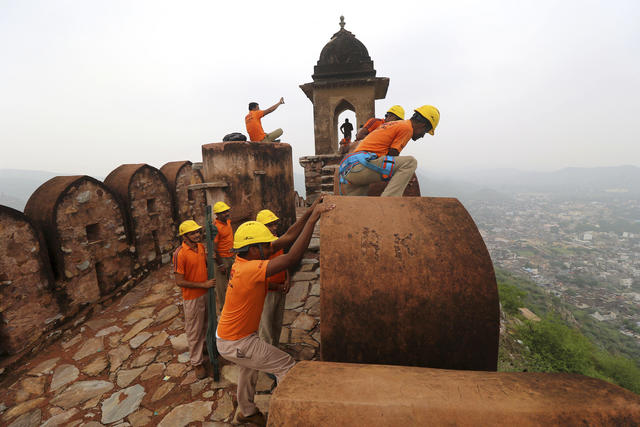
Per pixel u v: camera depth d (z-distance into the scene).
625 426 0.84
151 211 7.29
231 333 2.39
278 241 2.56
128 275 6.26
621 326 65.31
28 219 4.28
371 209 1.68
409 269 1.42
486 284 1.41
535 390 0.95
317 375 1.07
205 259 3.39
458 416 0.88
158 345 4.18
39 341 4.27
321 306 1.41
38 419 3.04
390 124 2.40
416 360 1.39
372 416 0.89
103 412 3.05
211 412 2.89
